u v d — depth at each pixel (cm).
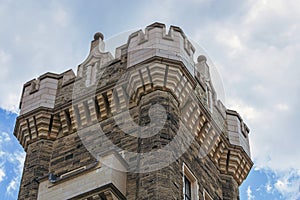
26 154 3859
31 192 3556
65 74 4131
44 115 3888
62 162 3666
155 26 3878
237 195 3928
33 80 4178
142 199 3097
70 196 3094
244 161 4050
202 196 3528
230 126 4166
